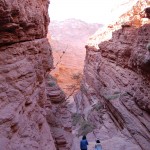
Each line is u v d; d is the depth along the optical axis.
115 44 25.05
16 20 6.55
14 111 5.89
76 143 18.84
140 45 17.55
